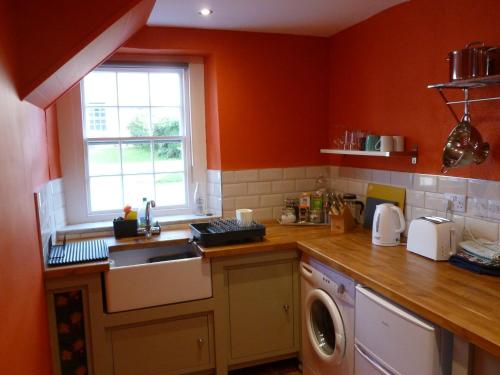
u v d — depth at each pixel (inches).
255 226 111.9
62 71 76.3
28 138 76.5
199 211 136.4
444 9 92.7
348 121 130.2
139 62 127.6
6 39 60.5
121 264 116.3
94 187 129.5
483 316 60.1
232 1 100.8
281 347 113.0
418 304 64.8
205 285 103.4
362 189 124.5
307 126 138.5
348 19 118.6
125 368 99.7
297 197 138.8
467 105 84.7
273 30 128.2
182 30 122.3
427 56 98.0
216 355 106.6
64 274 90.4
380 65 114.0
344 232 117.0
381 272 80.4
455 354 61.4
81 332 95.6
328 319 99.4
